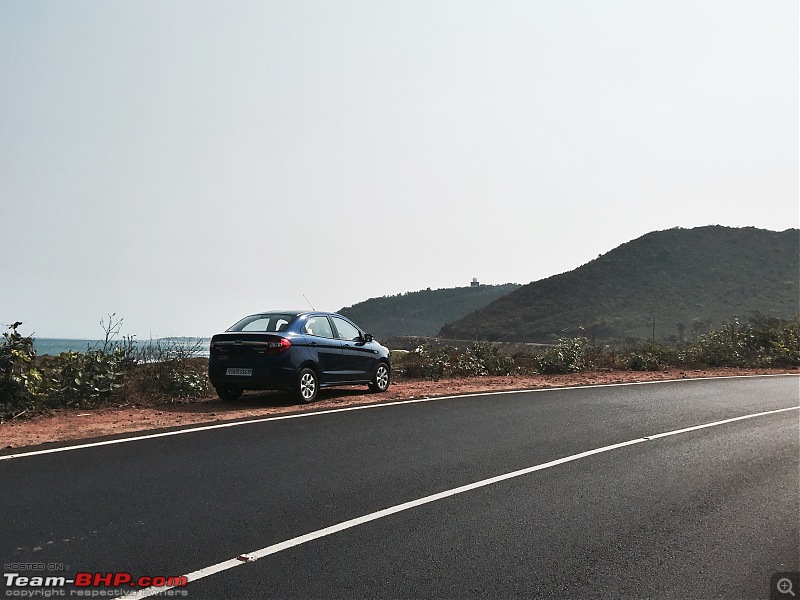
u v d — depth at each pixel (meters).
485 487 7.67
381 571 5.23
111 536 5.71
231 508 6.57
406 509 6.77
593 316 89.94
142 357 15.90
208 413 12.20
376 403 13.70
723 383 19.78
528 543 5.96
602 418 12.62
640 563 5.62
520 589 5.02
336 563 5.35
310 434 10.24
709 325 74.50
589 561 5.62
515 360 24.67
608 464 8.98
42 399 12.46
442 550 5.71
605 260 108.00
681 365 26.69
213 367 13.26
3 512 6.20
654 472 8.63
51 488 6.98
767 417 13.23
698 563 5.66
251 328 13.57
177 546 5.55
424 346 22.94
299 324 13.64
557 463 8.94
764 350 28.75
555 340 83.44
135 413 12.14
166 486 7.22
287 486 7.41
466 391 16.31
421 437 10.32
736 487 8.02
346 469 8.23
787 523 6.73
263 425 10.88
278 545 5.66
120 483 7.25
